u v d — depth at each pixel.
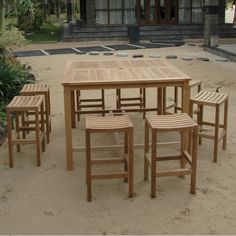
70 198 3.42
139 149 4.46
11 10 8.70
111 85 3.89
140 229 2.97
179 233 2.92
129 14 17.69
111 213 3.18
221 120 5.39
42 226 3.03
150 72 4.31
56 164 4.11
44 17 22.14
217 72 9.12
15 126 4.75
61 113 5.86
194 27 17.62
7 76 6.41
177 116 3.66
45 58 11.71
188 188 3.56
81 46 15.01
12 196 3.46
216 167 3.99
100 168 4.00
